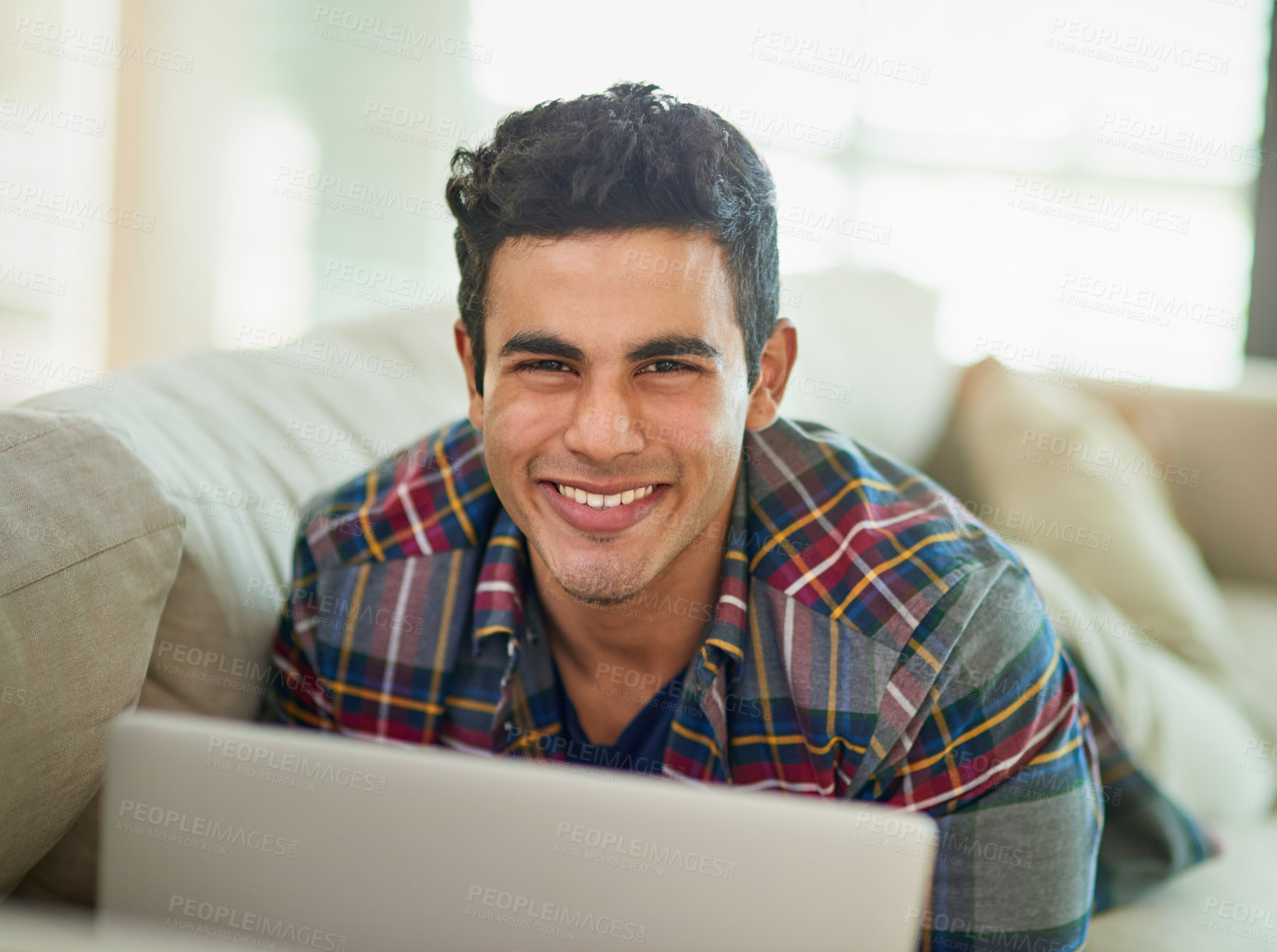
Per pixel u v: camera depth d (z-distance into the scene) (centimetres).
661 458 88
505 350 88
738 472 104
